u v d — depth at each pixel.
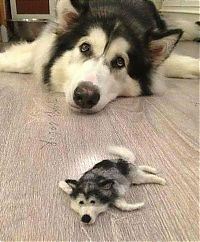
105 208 0.22
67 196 0.24
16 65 0.50
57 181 0.25
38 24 0.74
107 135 0.33
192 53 0.67
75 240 0.20
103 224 0.21
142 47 0.43
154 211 0.23
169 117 0.39
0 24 0.72
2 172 0.26
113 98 0.43
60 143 0.31
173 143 0.32
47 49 0.45
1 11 0.72
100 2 0.45
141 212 0.23
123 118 0.38
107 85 0.40
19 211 0.22
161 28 0.56
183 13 0.92
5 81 0.47
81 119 0.37
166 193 0.25
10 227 0.21
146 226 0.21
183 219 0.22
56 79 0.43
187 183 0.26
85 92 0.37
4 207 0.22
